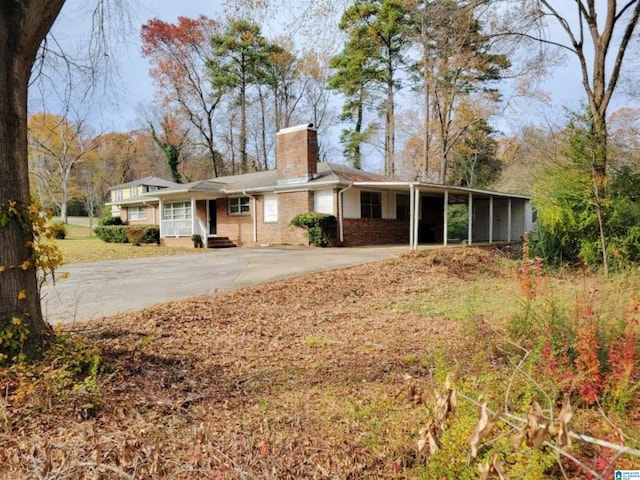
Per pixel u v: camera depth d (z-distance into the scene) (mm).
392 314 6629
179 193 19266
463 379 2908
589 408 2783
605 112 10836
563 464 2105
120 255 15320
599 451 1938
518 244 18125
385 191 18578
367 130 31031
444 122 25453
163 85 29812
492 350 4051
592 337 3211
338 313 6703
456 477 1901
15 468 2160
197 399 3457
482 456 1870
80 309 6418
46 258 3717
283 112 35625
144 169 41938
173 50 28094
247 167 34750
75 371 3463
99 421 2902
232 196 20062
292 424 2941
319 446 2611
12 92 3518
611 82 10805
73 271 10773
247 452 2447
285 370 4172
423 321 6133
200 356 4578
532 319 4414
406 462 2383
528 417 1464
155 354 4441
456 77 23031
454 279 9656
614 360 3031
